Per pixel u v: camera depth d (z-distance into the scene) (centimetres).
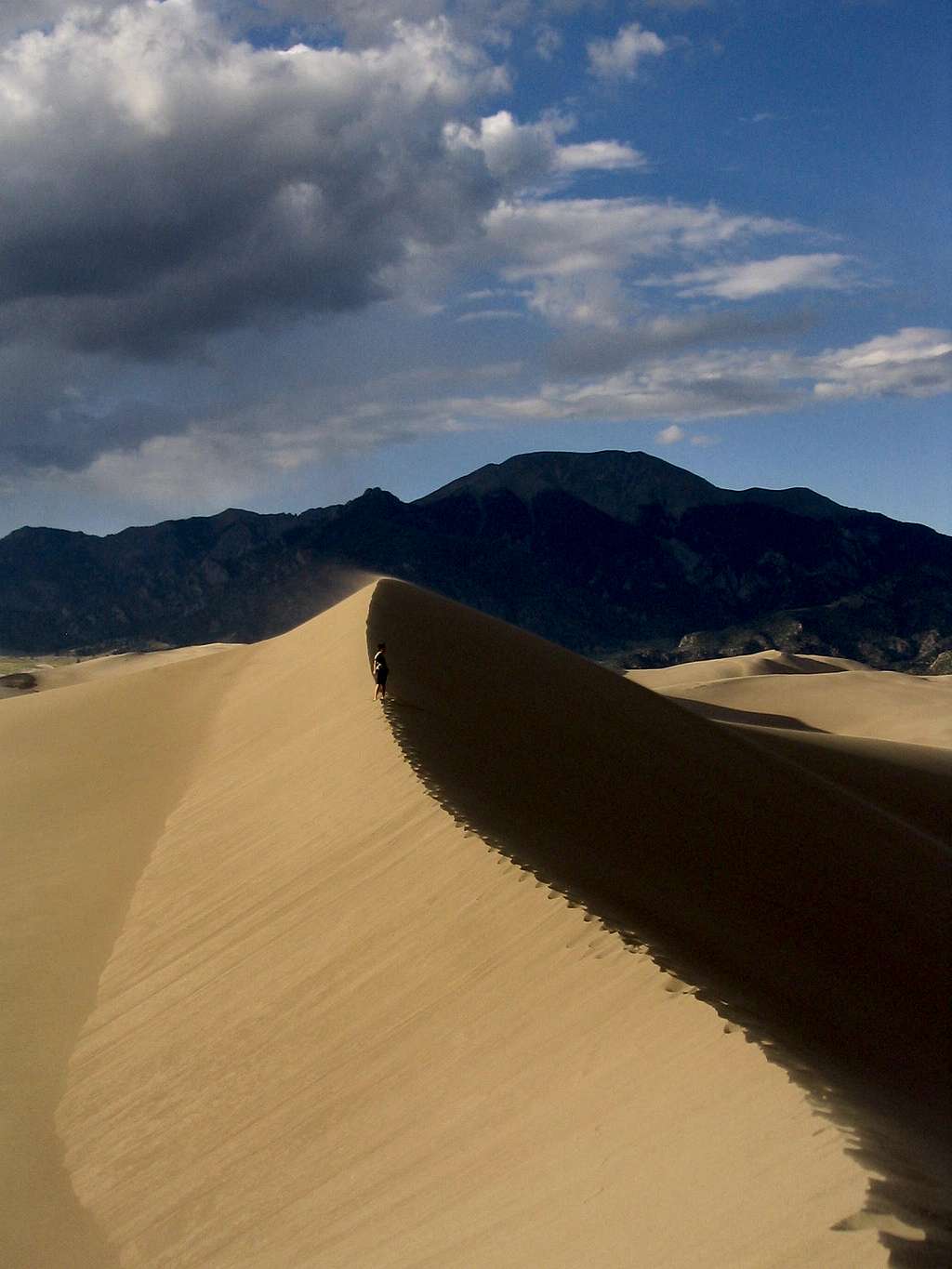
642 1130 811
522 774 2225
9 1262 1070
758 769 3306
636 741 3014
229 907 1744
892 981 1736
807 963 1584
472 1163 891
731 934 1540
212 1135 1154
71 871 2347
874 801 4550
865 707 10581
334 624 4597
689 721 3775
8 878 2383
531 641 4512
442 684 3031
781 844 2433
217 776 2891
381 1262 816
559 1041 1009
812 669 17088
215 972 1523
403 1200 895
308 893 1611
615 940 1120
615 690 3903
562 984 1091
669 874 1831
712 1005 951
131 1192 1123
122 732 4078
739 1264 616
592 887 1428
